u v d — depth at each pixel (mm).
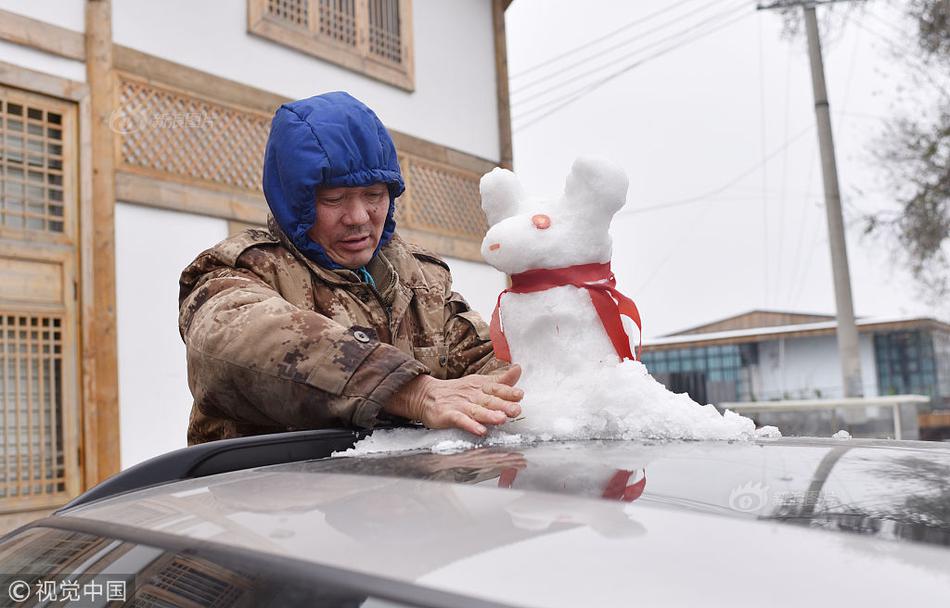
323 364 998
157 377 4227
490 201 1044
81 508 702
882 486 556
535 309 991
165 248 4340
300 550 454
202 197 4520
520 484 555
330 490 577
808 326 19047
